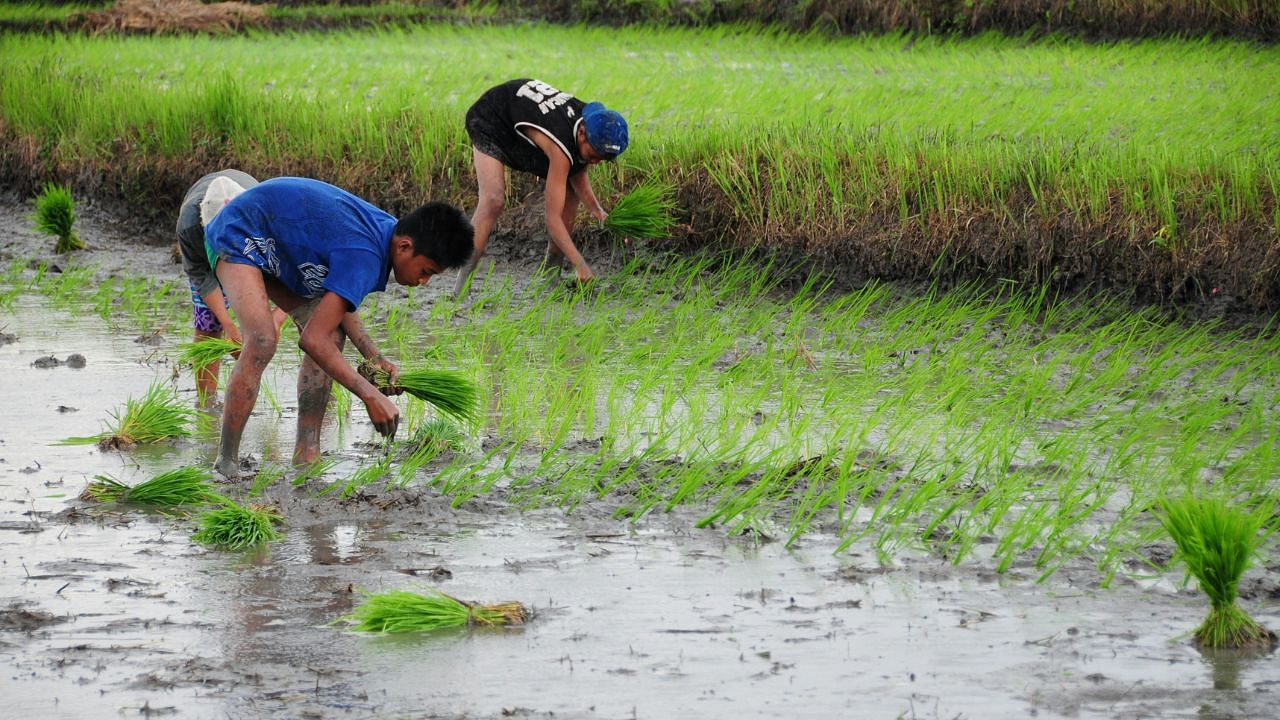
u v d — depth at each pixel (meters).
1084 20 37.88
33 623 8.38
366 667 7.81
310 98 27.88
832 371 15.77
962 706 7.28
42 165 26.22
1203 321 17.73
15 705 7.27
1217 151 20.08
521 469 11.91
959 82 29.88
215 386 14.42
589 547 10.00
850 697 7.40
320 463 11.95
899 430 12.87
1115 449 12.38
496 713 7.20
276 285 11.55
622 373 15.39
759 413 13.59
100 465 11.98
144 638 8.20
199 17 44.50
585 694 7.45
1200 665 7.82
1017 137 22.53
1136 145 20.47
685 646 8.13
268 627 8.41
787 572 9.48
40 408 13.94
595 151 17.36
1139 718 7.11
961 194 19.73
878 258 19.75
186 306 19.89
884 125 23.44
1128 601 8.91
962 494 11.14
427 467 12.05
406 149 23.75
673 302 19.70
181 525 10.41
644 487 11.19
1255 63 31.77
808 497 11.11
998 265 19.11
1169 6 36.78
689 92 27.77
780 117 24.05
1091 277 18.56
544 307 19.22
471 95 27.83
